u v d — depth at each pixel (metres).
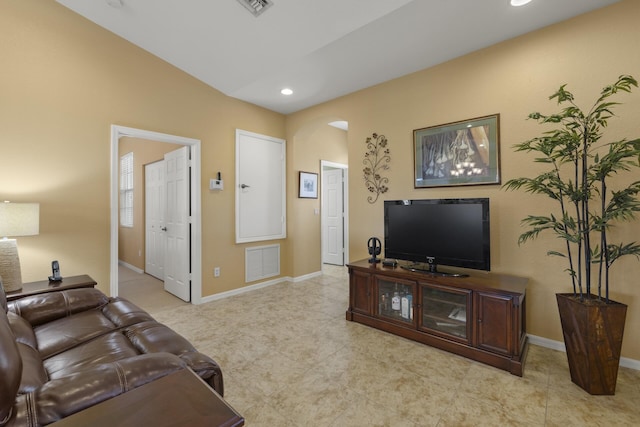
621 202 1.84
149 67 3.19
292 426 1.61
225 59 3.17
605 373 1.82
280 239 4.61
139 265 5.49
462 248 2.57
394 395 1.87
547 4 2.14
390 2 2.14
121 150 6.21
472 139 2.77
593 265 2.25
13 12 2.44
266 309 3.42
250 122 4.14
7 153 2.41
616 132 2.15
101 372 0.98
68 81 2.69
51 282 2.37
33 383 1.07
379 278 2.85
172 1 2.50
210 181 3.72
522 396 1.85
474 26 2.39
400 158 3.27
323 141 5.16
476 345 2.28
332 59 2.93
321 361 2.28
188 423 0.75
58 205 2.65
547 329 2.46
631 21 2.08
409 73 3.19
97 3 2.60
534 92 2.46
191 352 1.42
